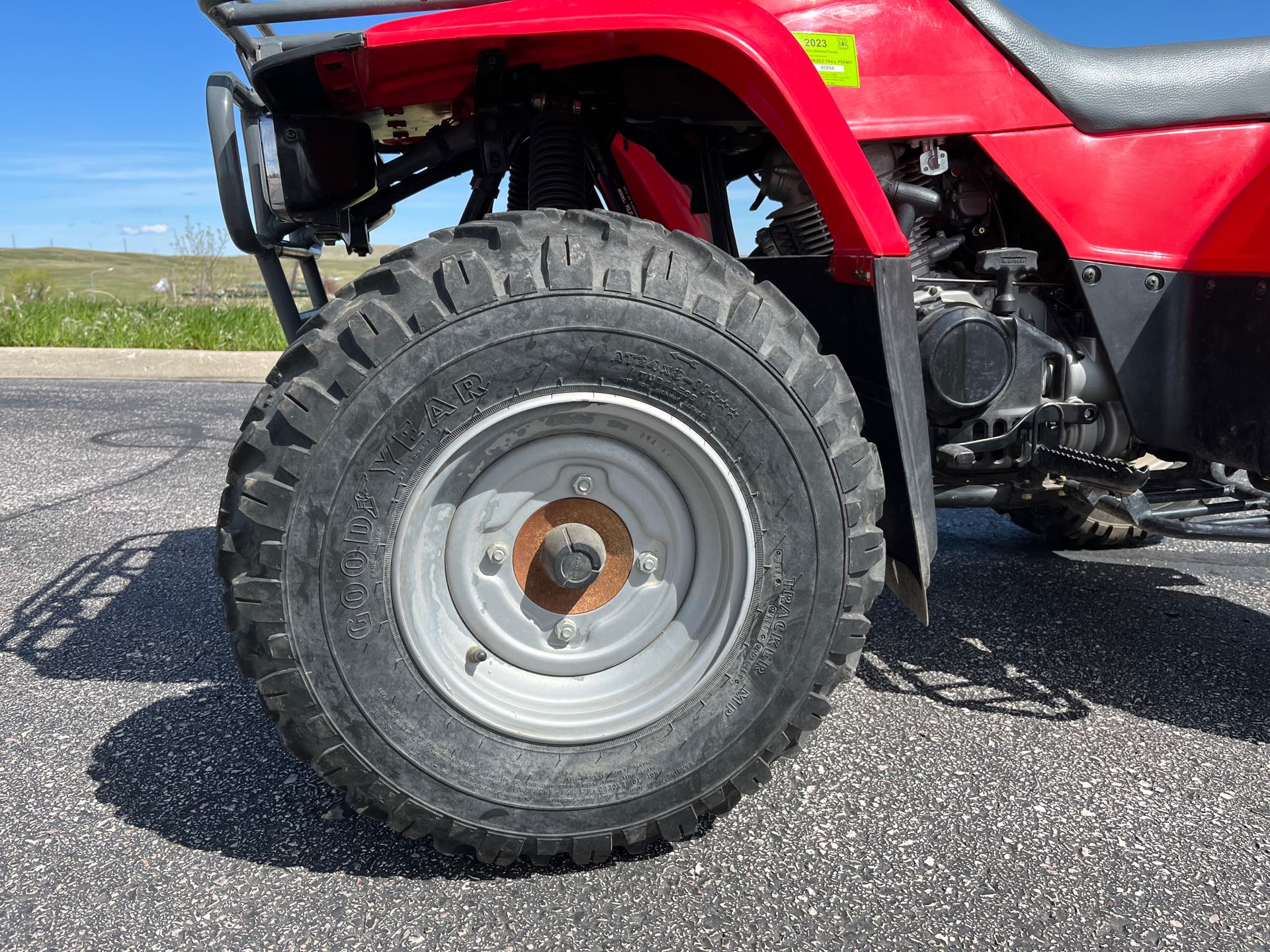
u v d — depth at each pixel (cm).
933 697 226
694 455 150
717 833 168
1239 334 198
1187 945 139
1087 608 289
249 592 137
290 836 168
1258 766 194
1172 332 210
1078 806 178
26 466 474
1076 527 332
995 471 218
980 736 205
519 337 140
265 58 166
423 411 138
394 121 213
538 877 156
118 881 154
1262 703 224
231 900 150
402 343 136
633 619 162
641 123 230
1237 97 206
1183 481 230
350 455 137
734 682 156
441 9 155
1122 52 210
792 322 154
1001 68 199
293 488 136
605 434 154
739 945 139
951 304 204
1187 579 319
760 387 148
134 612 280
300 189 181
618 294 142
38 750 198
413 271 140
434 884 154
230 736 205
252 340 1001
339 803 178
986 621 278
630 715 155
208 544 349
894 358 173
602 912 147
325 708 142
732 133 226
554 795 151
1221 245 200
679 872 157
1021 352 207
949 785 185
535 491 155
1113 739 205
